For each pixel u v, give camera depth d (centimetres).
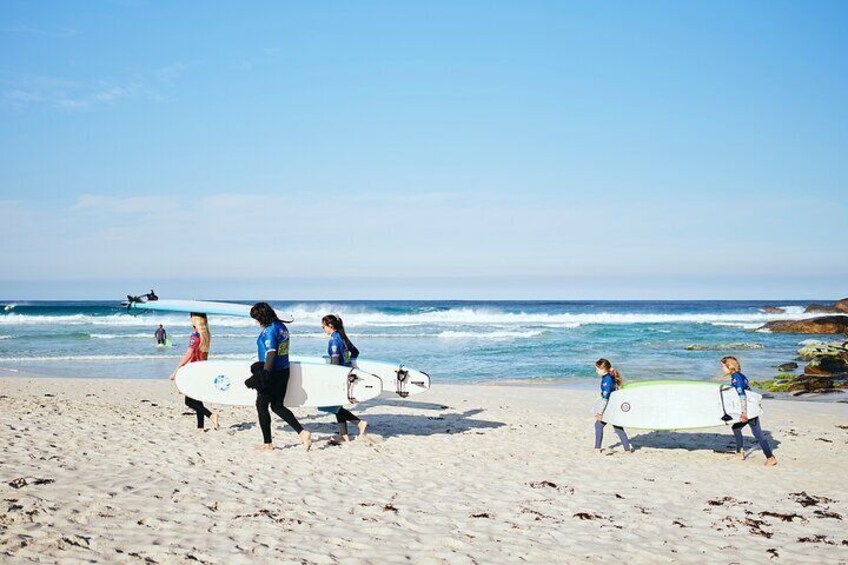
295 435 1087
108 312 6850
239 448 957
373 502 692
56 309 7306
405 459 930
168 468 802
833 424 1388
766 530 648
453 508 684
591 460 980
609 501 743
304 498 695
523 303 16062
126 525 568
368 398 1002
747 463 983
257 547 530
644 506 727
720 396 1017
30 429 1003
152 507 627
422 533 593
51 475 725
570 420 1387
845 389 2047
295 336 4109
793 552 582
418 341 3934
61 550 495
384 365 1131
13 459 791
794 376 2280
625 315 6588
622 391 1048
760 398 982
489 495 748
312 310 7306
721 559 559
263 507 652
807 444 1142
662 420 1028
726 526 656
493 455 991
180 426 1138
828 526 667
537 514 671
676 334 4506
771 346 3606
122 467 791
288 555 516
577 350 3369
